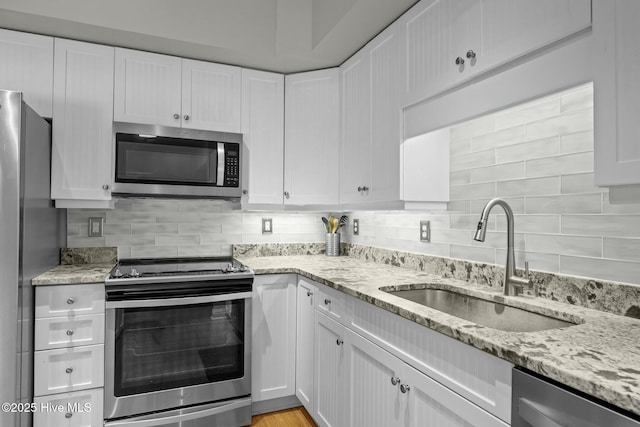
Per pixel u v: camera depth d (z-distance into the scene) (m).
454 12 1.50
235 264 2.46
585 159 1.34
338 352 1.84
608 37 0.94
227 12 2.25
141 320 1.97
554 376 0.79
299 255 3.00
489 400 0.97
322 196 2.56
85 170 2.15
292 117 2.64
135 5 2.06
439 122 1.61
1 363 1.58
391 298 1.46
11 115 1.61
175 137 2.31
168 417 2.00
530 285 1.45
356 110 2.29
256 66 2.55
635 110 0.88
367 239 2.72
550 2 1.11
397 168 1.88
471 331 1.04
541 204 1.49
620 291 1.22
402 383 1.34
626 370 0.77
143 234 2.60
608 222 1.27
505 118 1.65
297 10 2.34
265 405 2.37
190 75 2.40
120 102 2.23
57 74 2.11
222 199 2.52
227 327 2.16
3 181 1.60
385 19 1.93
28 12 1.87
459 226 1.90
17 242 1.62
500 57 1.28
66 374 1.86
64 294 1.87
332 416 1.90
